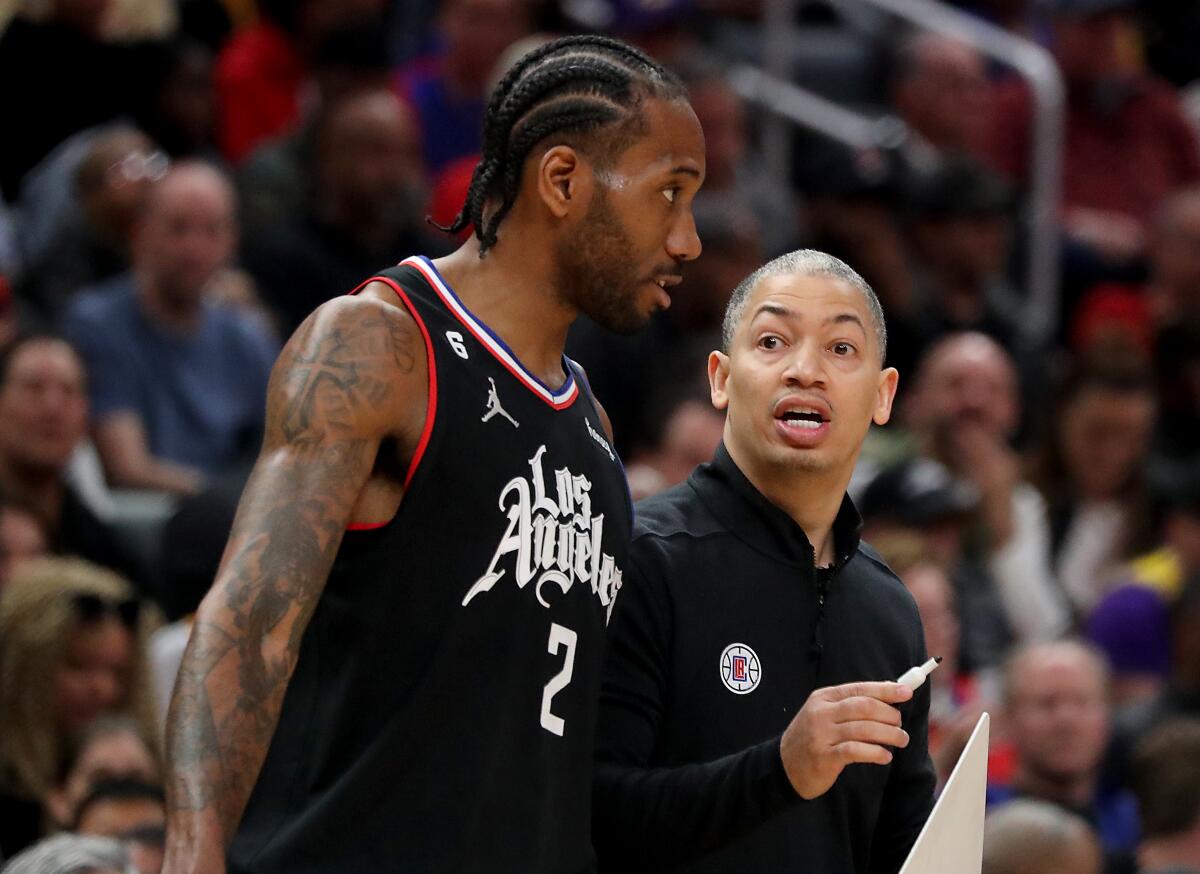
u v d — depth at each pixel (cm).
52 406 1933
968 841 931
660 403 2119
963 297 2658
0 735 1591
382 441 864
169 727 795
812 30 3127
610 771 953
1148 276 2939
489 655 867
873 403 992
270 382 863
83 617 1612
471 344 891
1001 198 2664
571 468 909
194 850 772
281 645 813
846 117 2925
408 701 852
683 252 914
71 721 1603
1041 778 1791
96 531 1970
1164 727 1714
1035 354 2633
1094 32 3033
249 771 796
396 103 2400
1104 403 2372
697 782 916
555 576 889
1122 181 3045
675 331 2292
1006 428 2288
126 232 2352
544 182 900
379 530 859
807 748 875
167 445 2178
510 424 887
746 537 1007
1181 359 2541
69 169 2416
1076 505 2392
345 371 851
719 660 990
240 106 2788
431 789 853
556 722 891
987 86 3020
